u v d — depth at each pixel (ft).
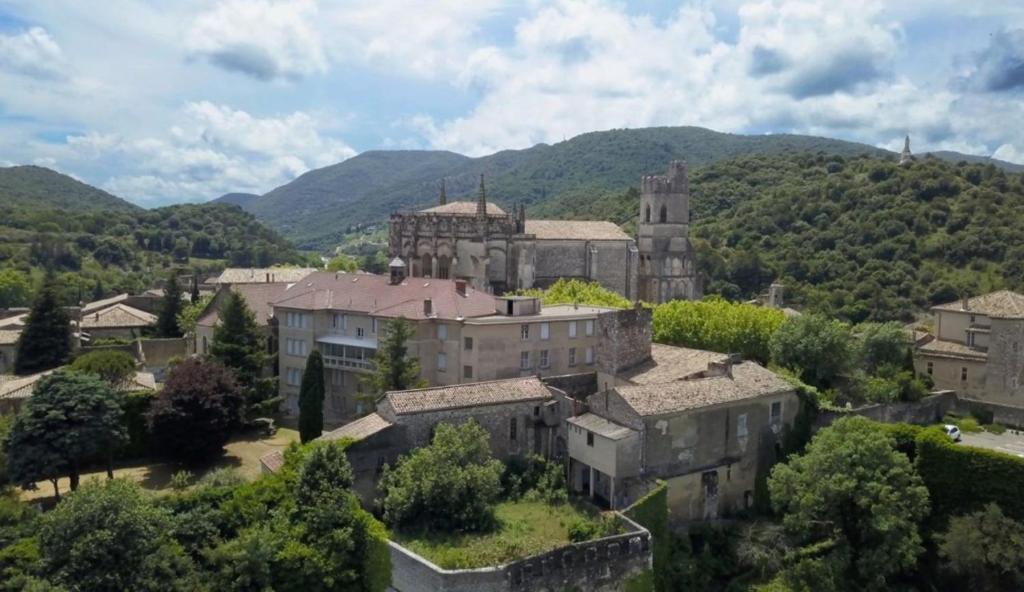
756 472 233.55
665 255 520.01
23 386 267.59
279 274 538.47
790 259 589.32
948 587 201.67
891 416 263.08
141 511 171.22
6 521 188.24
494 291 449.06
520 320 272.92
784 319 312.91
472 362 266.77
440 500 193.36
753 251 610.65
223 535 188.44
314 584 175.63
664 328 316.40
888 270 523.70
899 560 194.90
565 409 230.89
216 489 197.06
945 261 512.63
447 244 456.04
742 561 203.62
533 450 231.91
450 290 293.43
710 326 307.17
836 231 595.88
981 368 300.61
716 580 202.28
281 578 175.11
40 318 331.57
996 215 528.22
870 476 199.82
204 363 267.18
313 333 306.76
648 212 522.06
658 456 211.00
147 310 511.40
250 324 300.40
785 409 241.35
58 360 331.36
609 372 260.83
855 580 199.72
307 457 193.06
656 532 195.31
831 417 246.06
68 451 216.74
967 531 192.34
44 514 185.37
